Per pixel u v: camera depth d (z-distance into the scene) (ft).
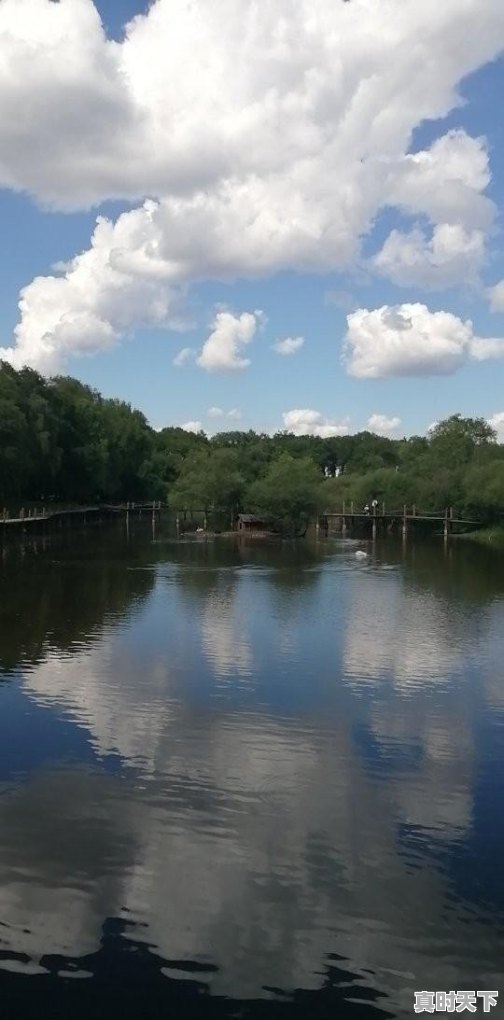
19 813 43.73
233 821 43.04
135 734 56.44
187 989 30.04
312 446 605.31
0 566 167.32
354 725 59.06
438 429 423.23
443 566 175.32
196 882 36.94
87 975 30.73
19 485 270.46
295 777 49.11
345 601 119.24
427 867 38.58
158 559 186.60
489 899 35.88
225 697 65.77
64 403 343.05
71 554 198.80
